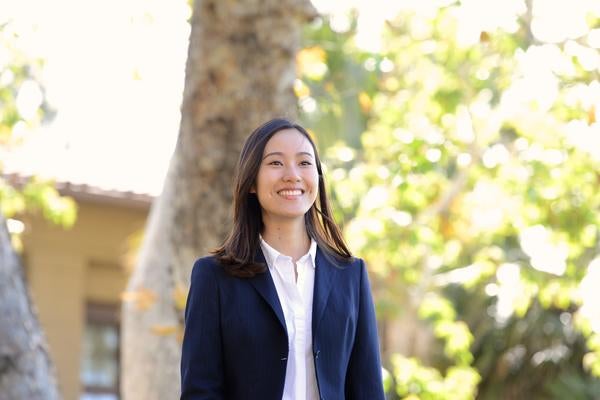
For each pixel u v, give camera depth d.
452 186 14.16
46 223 16.23
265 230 4.79
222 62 9.11
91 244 16.58
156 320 9.20
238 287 4.63
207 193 9.14
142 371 9.27
